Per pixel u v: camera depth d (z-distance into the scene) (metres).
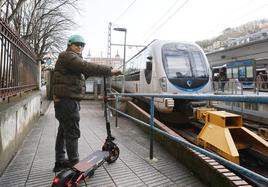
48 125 8.02
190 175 3.78
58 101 3.52
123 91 17.89
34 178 3.56
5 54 4.78
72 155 3.54
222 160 2.79
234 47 26.83
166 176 3.73
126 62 19.27
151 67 10.86
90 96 17.91
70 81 3.49
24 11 16.86
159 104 9.53
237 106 12.41
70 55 3.46
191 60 10.47
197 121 8.86
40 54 19.64
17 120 5.04
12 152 4.52
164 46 10.63
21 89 6.65
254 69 21.50
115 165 4.14
